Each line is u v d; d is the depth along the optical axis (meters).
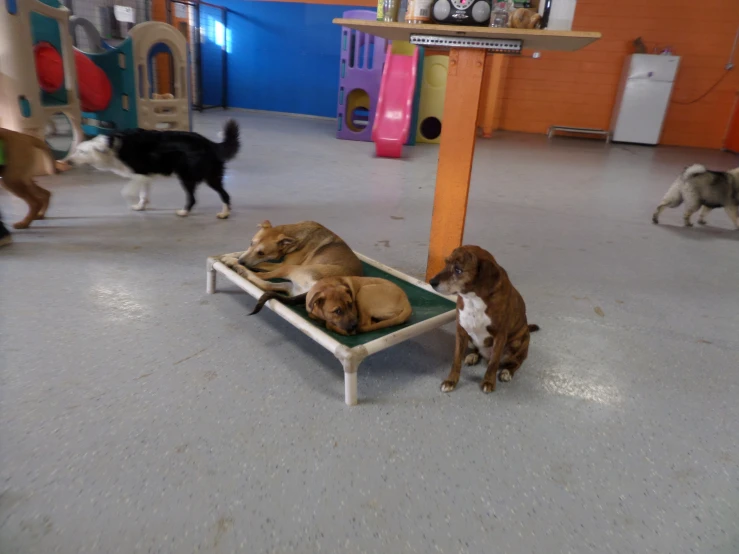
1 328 2.19
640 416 1.89
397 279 2.62
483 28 2.15
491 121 9.52
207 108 10.70
